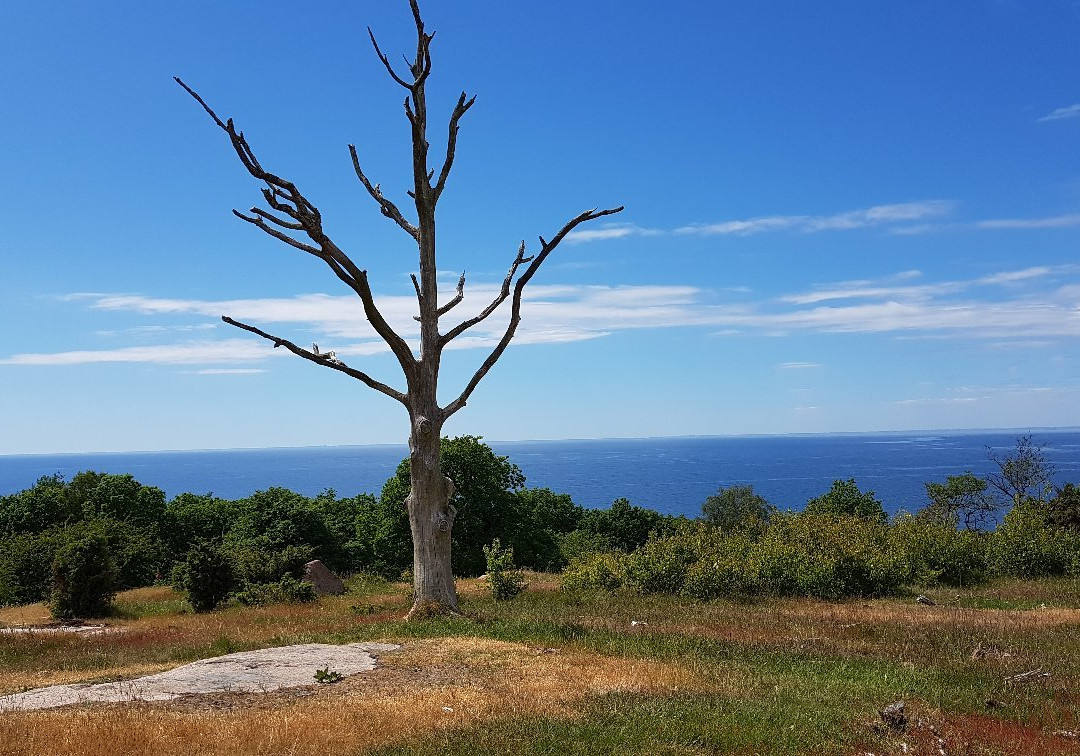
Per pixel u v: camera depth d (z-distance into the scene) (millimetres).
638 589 24078
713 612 19406
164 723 8656
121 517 46906
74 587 26641
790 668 12203
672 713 9266
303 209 17688
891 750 8211
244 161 17047
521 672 11523
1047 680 11680
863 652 13719
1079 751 8406
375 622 18219
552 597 23453
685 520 66812
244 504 51625
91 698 10414
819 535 26266
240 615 23812
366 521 48188
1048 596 22969
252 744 7965
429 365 18953
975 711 9922
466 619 16984
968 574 26688
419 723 8805
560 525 64938
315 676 11266
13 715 9211
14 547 34969
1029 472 50969
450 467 44531
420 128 18734
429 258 19219
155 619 25188
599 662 12305
